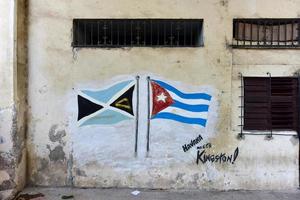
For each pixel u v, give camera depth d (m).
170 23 6.24
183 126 6.17
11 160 5.79
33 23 6.18
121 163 6.20
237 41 6.16
